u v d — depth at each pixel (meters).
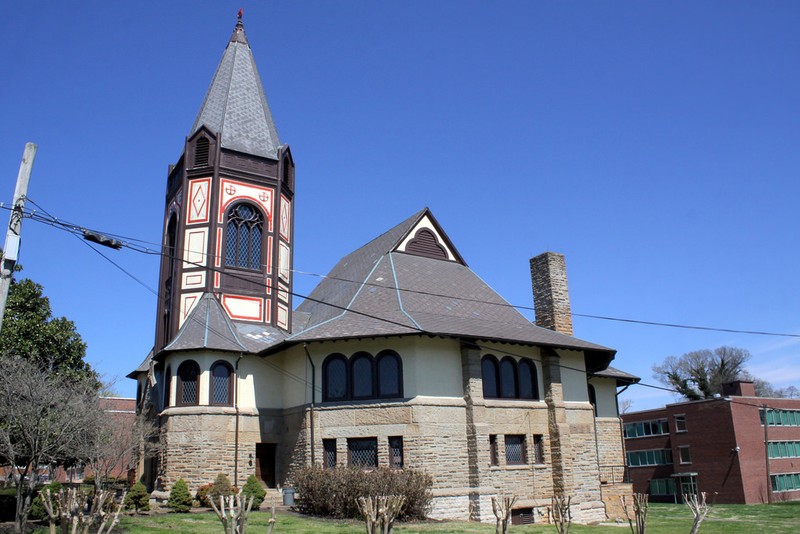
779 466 60.50
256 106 38.03
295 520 23.06
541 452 30.47
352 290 34.78
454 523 24.72
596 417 39.66
